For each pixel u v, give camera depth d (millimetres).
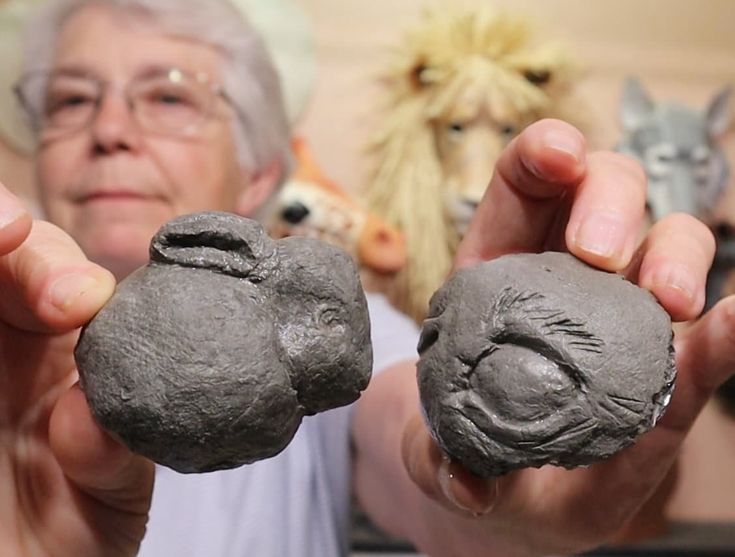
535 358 516
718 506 1284
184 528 990
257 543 1014
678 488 1269
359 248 1293
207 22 1238
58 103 1246
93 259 1180
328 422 1124
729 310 609
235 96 1246
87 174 1180
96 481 599
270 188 1312
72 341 660
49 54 1270
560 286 532
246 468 1059
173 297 486
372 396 1015
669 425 650
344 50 1378
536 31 1383
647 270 580
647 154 1370
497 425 514
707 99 1429
